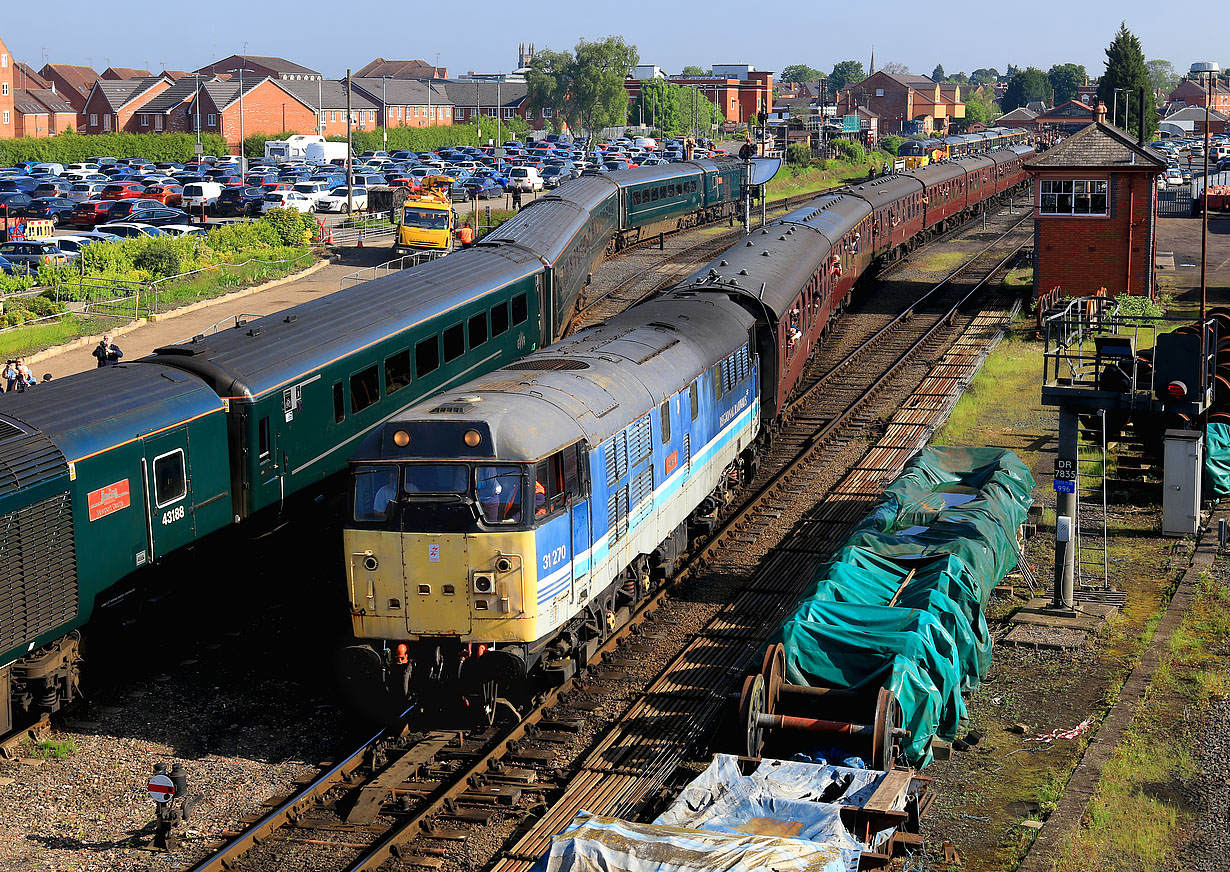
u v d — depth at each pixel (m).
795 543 22.47
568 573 15.82
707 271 27.84
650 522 18.78
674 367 20.19
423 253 52.84
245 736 15.95
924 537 19.03
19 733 15.84
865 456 27.59
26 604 15.73
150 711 16.70
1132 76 112.00
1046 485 25.31
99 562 17.02
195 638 19.02
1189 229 67.62
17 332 37.81
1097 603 19.39
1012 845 12.82
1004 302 45.12
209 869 12.76
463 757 15.12
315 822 13.82
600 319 41.66
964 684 16.19
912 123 183.00
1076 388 21.27
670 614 19.66
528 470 15.09
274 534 21.89
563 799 13.90
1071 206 41.00
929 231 62.84
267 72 145.25
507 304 30.11
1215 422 24.47
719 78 160.75
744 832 11.66
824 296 35.62
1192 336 20.20
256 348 20.94
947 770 14.57
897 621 15.40
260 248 54.25
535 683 16.58
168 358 20.03
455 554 15.05
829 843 11.03
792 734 14.09
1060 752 14.85
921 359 37.03
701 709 16.16
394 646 15.60
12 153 93.19
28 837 13.59
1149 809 13.36
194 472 18.92
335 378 22.28
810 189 93.44
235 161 94.75
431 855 13.03
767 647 14.97
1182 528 22.34
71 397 17.66
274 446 20.58
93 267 46.78
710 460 21.89
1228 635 18.03
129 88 120.31
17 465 15.73
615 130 127.44
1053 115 169.62
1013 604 19.53
